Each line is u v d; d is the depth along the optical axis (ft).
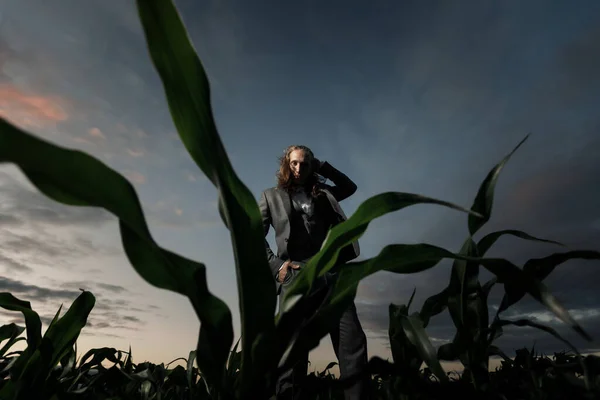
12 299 3.20
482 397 2.49
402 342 3.12
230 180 2.04
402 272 2.79
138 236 2.00
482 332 2.85
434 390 2.43
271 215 7.22
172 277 2.06
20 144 1.49
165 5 1.77
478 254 3.00
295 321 2.34
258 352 2.16
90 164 1.67
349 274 2.54
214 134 1.92
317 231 7.05
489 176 2.81
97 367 4.71
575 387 2.37
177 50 1.82
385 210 2.27
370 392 4.69
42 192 1.60
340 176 7.92
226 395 2.27
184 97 1.87
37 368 3.10
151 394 4.46
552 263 2.81
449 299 3.05
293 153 7.24
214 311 2.22
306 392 2.95
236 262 2.12
